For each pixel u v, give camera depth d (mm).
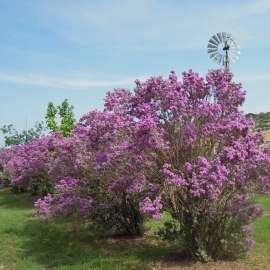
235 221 5367
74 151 7715
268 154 4934
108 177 6969
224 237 5438
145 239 7535
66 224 9430
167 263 5730
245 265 5340
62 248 7211
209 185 4691
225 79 5980
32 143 14523
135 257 6219
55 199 7070
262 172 4820
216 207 5094
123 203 7441
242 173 4902
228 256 5621
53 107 18578
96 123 5816
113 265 5883
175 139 5566
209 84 5793
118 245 7219
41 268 6016
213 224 5395
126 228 7848
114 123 5562
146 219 7996
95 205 7477
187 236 5594
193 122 5621
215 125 5473
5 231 8953
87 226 9031
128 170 6078
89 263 6035
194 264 5457
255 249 6152
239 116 5891
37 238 8156
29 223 9875
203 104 5371
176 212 5449
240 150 4906
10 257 6793
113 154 5758
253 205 5145
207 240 5531
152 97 5609
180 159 5539
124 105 5957
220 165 4824
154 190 5301
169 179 4992
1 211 12461
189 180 4973
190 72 5742
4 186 22562
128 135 5625
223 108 5840
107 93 6148
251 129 5688
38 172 13125
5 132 26688
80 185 7410
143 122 4902
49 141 10062
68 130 18047
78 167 7441
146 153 5469
